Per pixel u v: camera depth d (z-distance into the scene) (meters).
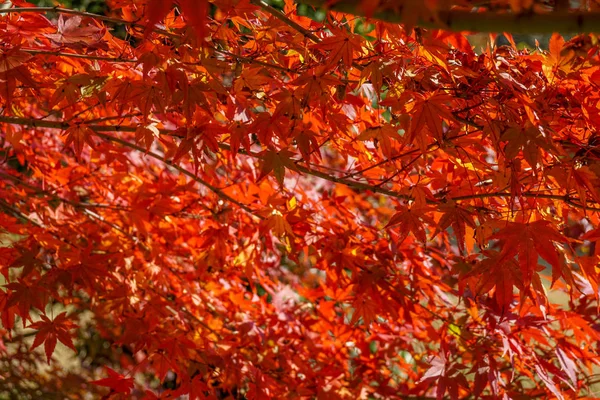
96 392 5.02
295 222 2.86
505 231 1.95
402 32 2.03
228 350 3.25
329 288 3.62
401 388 3.90
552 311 3.01
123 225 3.86
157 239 3.69
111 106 2.48
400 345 3.90
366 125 2.71
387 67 2.13
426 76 2.18
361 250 3.00
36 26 2.28
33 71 2.62
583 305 3.31
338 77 2.31
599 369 4.48
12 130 3.18
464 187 2.38
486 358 3.01
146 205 3.22
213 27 2.33
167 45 2.30
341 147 2.74
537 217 2.27
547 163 2.25
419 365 3.85
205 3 1.30
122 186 3.70
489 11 1.30
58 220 3.64
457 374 2.90
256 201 3.47
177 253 3.80
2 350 4.63
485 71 2.13
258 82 2.32
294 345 3.74
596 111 2.05
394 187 2.97
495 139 2.04
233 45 2.41
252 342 3.52
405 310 2.97
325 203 3.33
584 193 2.01
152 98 2.19
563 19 1.15
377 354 3.94
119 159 3.05
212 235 3.17
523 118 2.08
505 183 2.29
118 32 5.22
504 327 2.86
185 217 3.53
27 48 2.27
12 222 3.09
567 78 2.07
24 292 2.57
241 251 3.39
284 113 2.16
